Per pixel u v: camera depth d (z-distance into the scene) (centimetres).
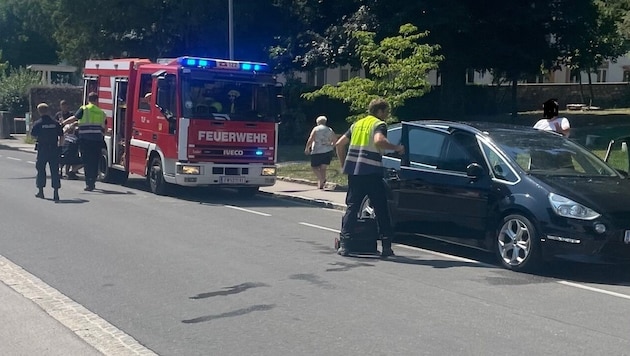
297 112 3259
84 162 1800
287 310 775
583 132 2738
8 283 872
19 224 1277
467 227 1031
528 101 4328
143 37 3612
